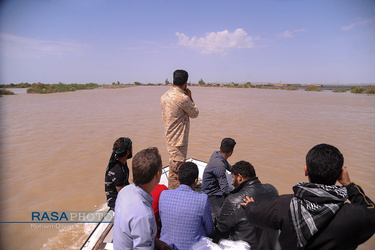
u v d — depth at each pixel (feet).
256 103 70.38
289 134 30.83
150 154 5.60
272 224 4.95
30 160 21.91
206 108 57.36
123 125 37.11
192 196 7.20
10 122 39.55
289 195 5.01
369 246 10.93
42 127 35.68
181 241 7.11
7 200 15.03
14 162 21.38
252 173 7.95
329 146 4.76
